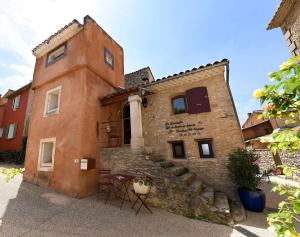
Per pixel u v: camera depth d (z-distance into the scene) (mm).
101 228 3486
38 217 3793
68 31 7355
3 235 2988
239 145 5758
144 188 4410
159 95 7707
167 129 7152
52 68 7738
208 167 6094
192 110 6770
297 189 1435
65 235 3150
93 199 5219
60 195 5387
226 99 6309
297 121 1662
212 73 6598
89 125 6215
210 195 4652
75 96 6434
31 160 7156
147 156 5383
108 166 6074
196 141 6570
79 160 5523
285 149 1686
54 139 6535
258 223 3961
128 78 11945
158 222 3850
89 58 6875
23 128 13211
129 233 3344
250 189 5051
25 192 5492
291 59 1260
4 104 16391
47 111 7418
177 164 6609
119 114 8422
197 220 4004
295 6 6047
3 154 13242
